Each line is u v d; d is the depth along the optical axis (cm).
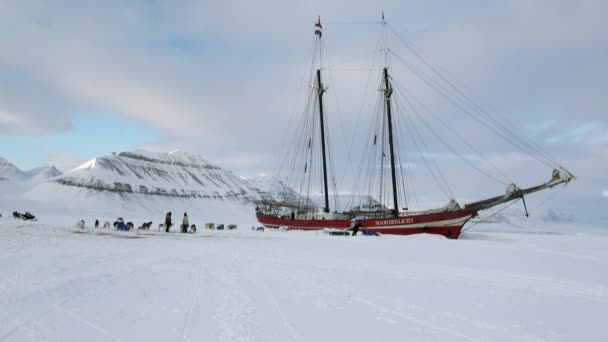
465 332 676
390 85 5669
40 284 892
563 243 3366
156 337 585
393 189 5406
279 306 819
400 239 3228
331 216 5703
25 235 2447
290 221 6056
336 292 992
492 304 900
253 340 589
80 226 3931
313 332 647
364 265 1546
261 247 2297
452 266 1559
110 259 1438
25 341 543
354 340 611
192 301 831
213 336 600
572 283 1202
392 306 859
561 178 3928
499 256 1950
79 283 941
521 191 4144
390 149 5559
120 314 704
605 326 729
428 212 4753
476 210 4119
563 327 720
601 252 2353
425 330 682
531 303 917
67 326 622
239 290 969
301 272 1316
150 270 1226
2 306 707
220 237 3338
